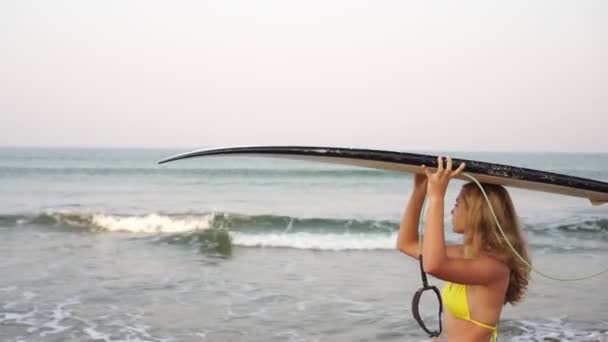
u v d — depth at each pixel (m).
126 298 8.95
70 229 16.44
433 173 2.43
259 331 7.46
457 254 2.74
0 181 32.44
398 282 10.12
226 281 10.16
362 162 2.51
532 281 10.12
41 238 14.87
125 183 31.47
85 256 12.32
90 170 37.09
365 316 8.07
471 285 2.56
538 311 8.32
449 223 17.41
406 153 2.45
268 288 9.66
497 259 2.53
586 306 8.56
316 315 8.12
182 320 7.89
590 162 69.38
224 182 31.67
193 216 17.34
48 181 32.34
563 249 14.05
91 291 9.33
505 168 2.41
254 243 14.26
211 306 8.55
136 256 12.45
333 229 16.88
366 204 23.75
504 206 2.57
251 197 26.08
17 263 11.44
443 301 2.77
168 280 10.19
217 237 14.41
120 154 75.88
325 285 9.88
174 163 44.47
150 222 17.00
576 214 20.03
